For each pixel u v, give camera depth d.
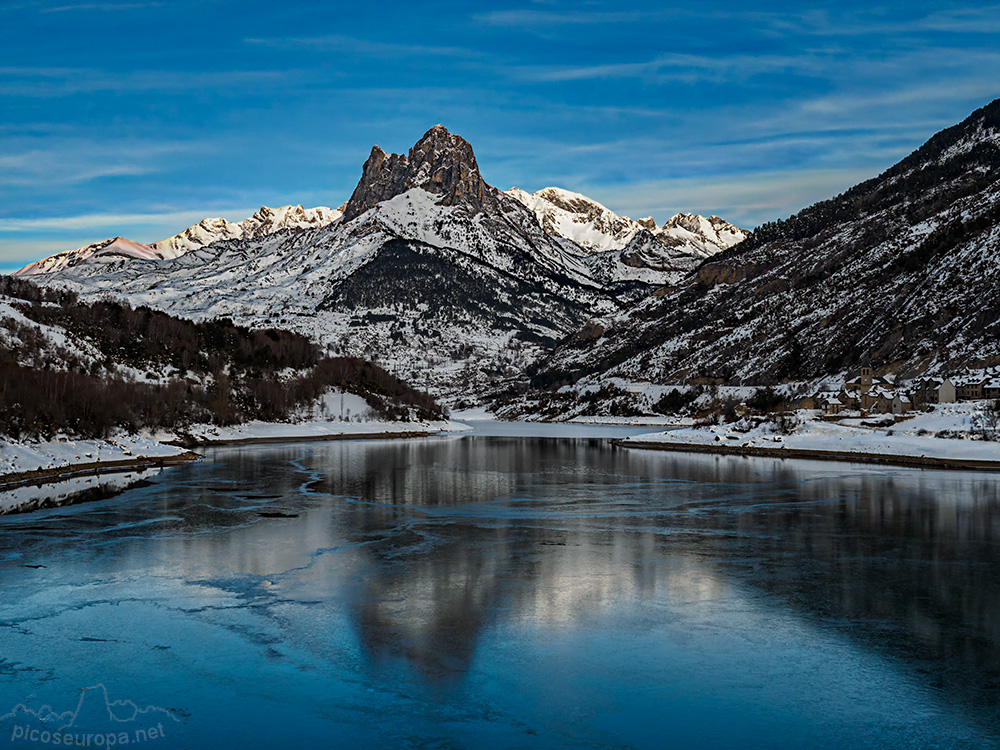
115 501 64.56
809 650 29.34
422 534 51.09
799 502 65.25
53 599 35.59
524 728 23.38
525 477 86.00
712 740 22.67
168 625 32.09
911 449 104.62
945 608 34.38
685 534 51.22
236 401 166.38
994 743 22.48
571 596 36.25
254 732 23.19
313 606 34.59
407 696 25.50
